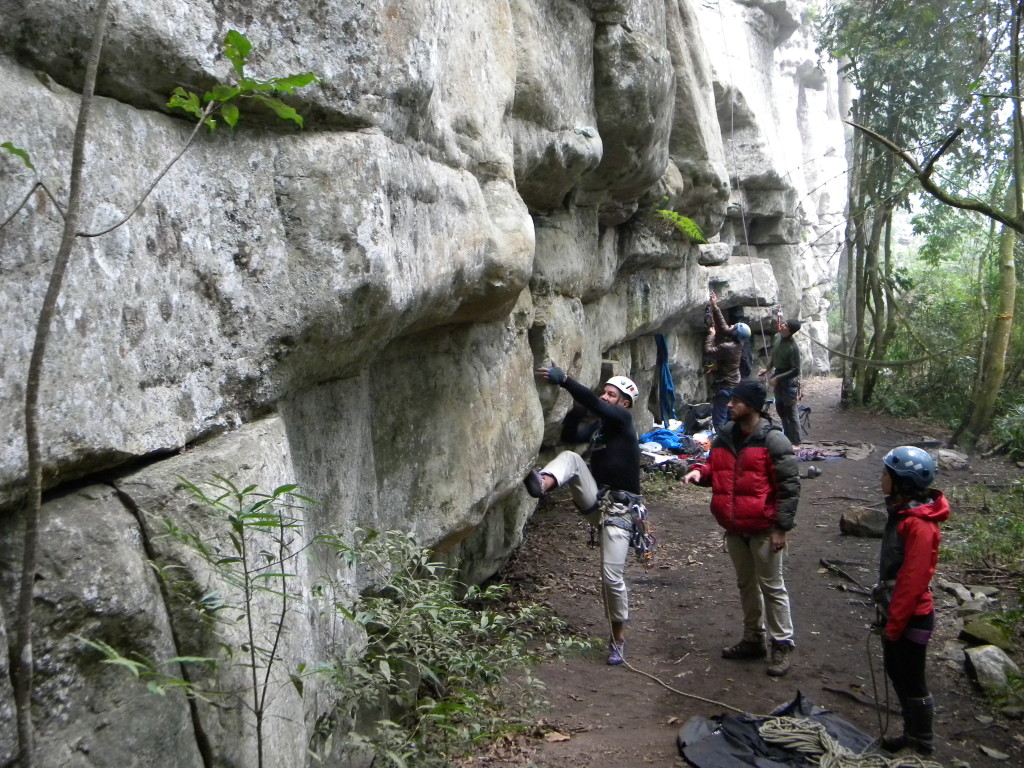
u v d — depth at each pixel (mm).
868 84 14453
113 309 2084
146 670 1801
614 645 5387
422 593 3611
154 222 2256
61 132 1951
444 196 3793
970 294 15484
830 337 24812
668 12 10328
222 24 2471
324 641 3006
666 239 10008
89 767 1819
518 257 4520
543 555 7398
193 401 2420
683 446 10727
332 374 3250
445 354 4656
